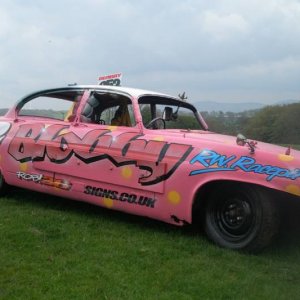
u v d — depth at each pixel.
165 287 3.60
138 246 4.52
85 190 5.38
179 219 4.67
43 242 4.52
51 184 5.71
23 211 5.70
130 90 5.56
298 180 4.08
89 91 5.83
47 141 5.79
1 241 4.49
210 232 4.66
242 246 4.41
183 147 4.71
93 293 3.42
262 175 4.20
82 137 5.47
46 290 3.46
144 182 4.86
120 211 5.23
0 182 6.39
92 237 4.74
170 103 6.01
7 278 3.64
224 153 4.47
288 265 4.18
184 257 4.28
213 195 4.63
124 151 5.04
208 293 3.52
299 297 3.50
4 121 6.50
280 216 4.36
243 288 3.63
